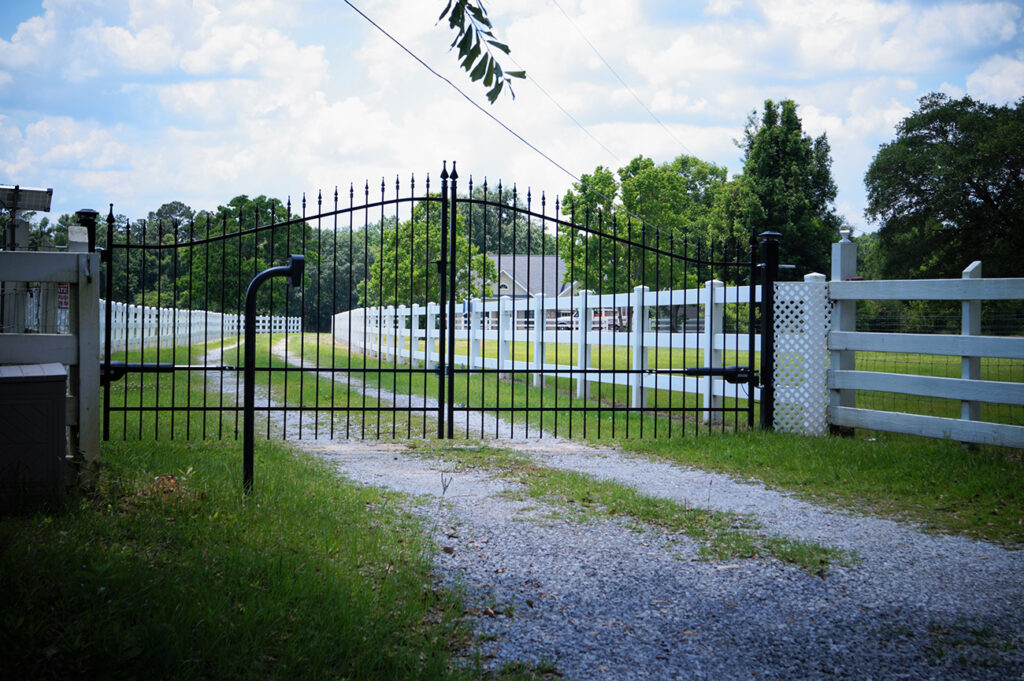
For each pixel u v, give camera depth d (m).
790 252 38.00
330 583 3.42
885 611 3.60
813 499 5.86
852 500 5.82
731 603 3.69
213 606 3.00
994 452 7.25
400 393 13.96
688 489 6.22
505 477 6.59
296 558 3.73
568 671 2.94
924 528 5.05
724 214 39.69
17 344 4.56
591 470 7.03
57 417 4.15
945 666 3.03
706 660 3.08
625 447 8.23
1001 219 41.16
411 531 4.74
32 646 2.54
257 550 3.78
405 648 2.98
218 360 21.17
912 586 3.94
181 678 2.50
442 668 2.82
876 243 47.75
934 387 7.68
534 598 3.71
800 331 8.73
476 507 5.50
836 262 8.73
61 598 2.89
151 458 6.09
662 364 16.16
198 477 5.36
